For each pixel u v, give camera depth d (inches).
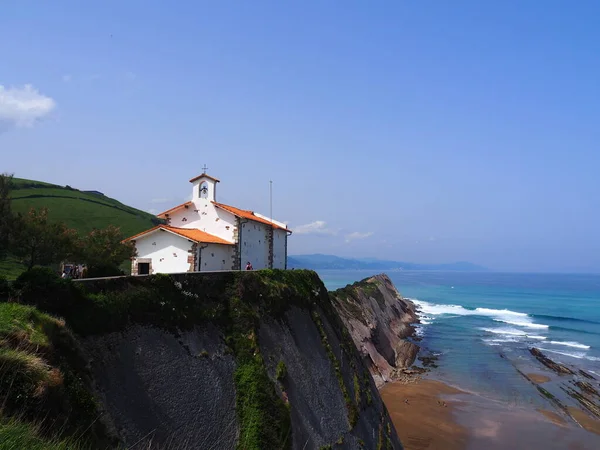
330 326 1422.2
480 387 2016.5
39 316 595.2
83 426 557.9
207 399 842.2
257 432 863.7
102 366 686.5
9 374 476.1
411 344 2662.4
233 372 936.3
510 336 3257.9
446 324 3846.0
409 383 2058.3
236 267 1626.5
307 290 1401.3
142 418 700.7
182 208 1728.6
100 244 1473.9
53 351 576.7
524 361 2487.7
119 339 743.7
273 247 1947.6
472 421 1625.2
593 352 2723.9
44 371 511.5
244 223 1692.9
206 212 1696.6
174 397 780.0
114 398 673.6
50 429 482.9
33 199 4672.7
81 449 497.0
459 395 1902.1
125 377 716.0
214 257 1557.6
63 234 1307.8
